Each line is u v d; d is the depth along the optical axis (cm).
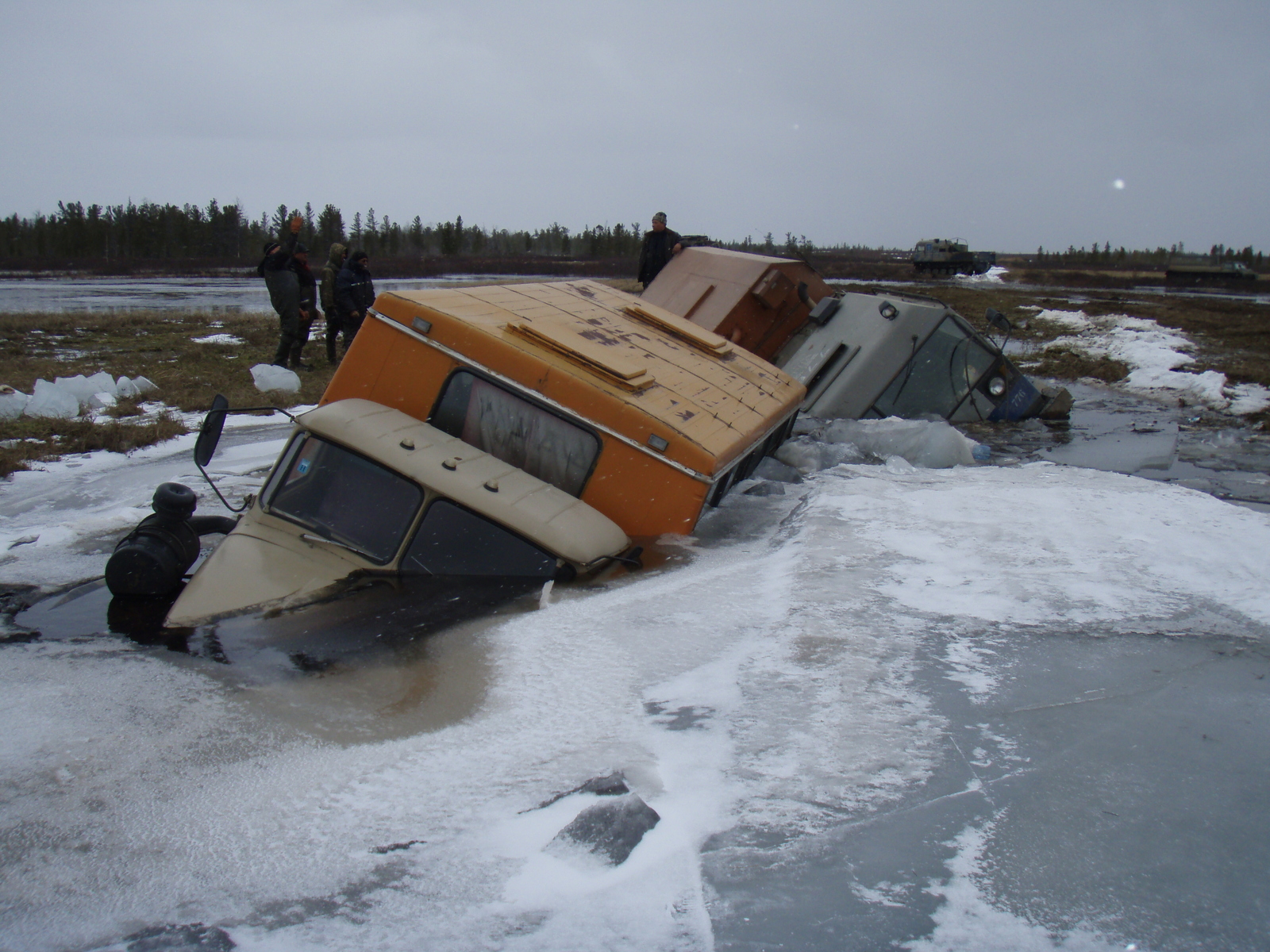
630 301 781
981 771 253
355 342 529
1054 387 1366
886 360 956
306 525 435
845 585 402
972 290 4284
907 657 327
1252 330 2359
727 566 463
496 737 283
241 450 873
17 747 279
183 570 427
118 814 243
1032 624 363
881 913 195
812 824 229
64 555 508
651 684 317
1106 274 7438
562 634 364
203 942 193
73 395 1069
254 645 355
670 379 596
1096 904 199
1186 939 187
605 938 190
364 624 376
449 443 489
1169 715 287
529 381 513
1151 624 366
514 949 188
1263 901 199
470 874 214
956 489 607
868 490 591
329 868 219
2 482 737
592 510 492
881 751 262
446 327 518
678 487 507
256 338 1788
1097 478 653
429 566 432
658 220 1306
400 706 307
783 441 795
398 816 241
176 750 277
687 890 205
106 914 204
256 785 258
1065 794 241
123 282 5044
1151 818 231
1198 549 466
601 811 226
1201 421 1087
